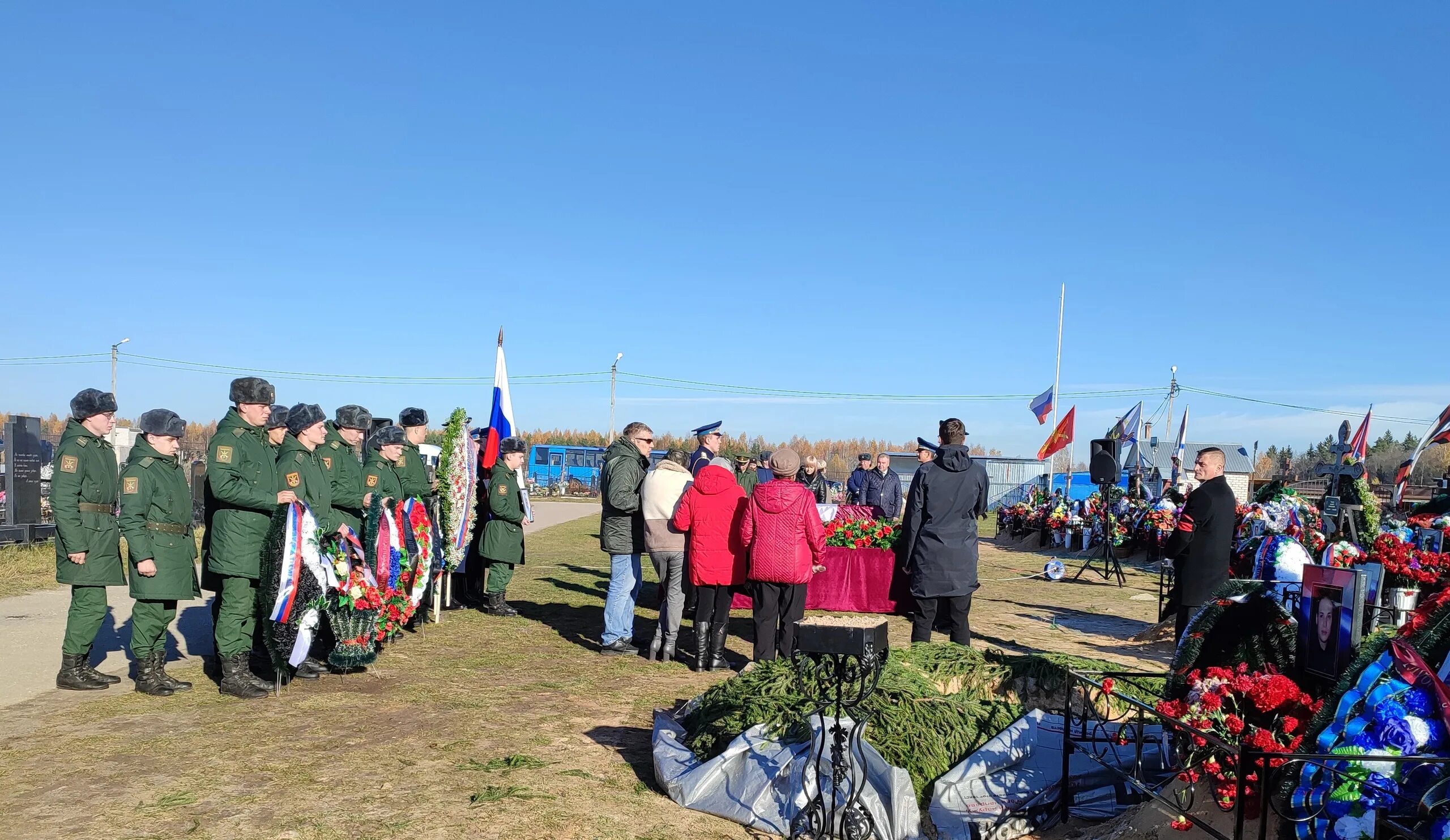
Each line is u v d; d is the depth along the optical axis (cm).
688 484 754
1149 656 823
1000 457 3984
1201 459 660
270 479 634
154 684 613
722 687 521
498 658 752
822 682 411
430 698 616
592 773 474
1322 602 390
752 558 688
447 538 915
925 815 417
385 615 700
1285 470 3309
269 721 554
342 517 743
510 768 475
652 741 534
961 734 469
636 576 802
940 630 843
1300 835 328
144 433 605
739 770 437
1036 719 494
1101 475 1451
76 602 621
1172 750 442
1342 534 929
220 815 406
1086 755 436
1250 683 365
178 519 617
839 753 376
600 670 716
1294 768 333
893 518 1456
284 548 607
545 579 1287
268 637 612
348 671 680
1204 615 412
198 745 505
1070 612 1100
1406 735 312
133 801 420
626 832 398
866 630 370
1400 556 522
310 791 437
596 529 2345
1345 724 331
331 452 748
